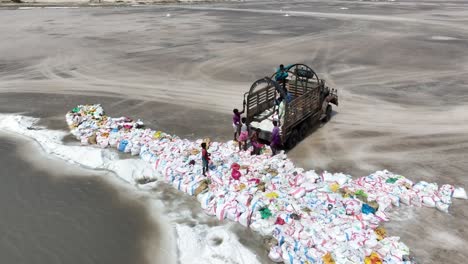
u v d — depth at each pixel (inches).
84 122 652.1
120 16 2132.1
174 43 1380.4
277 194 421.7
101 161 529.3
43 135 619.8
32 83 917.8
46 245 375.2
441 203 410.9
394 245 344.2
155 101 794.2
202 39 1464.1
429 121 665.0
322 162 523.8
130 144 559.2
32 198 453.7
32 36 1481.3
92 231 394.6
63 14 2172.7
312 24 1909.4
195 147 556.1
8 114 717.9
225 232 378.9
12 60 1127.0
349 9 2706.7
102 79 948.6
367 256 329.4
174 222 404.2
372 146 573.6
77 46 1310.3
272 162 494.6
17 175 504.4
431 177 479.5
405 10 2613.2
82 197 454.9
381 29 1734.7
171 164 501.0
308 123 608.1
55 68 1045.8
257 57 1170.0
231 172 475.2
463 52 1219.2
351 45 1355.8
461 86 864.9
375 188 438.9
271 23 1936.5
